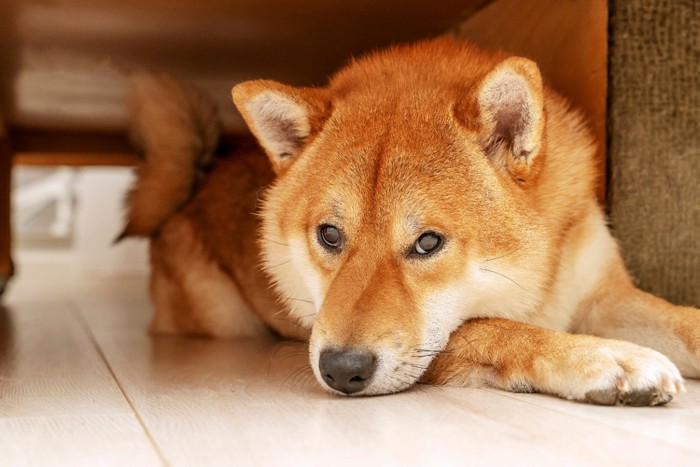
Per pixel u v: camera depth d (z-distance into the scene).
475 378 0.65
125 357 0.80
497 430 0.55
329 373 0.61
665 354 0.71
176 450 0.52
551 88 0.79
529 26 0.85
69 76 1.10
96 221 1.95
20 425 0.57
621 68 0.77
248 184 0.89
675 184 0.78
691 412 0.58
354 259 0.65
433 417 0.57
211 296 0.92
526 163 0.67
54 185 2.70
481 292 0.67
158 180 0.97
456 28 0.95
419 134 0.67
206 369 0.73
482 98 0.67
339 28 0.94
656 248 0.78
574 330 0.75
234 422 0.57
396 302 0.63
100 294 1.56
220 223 0.91
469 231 0.65
